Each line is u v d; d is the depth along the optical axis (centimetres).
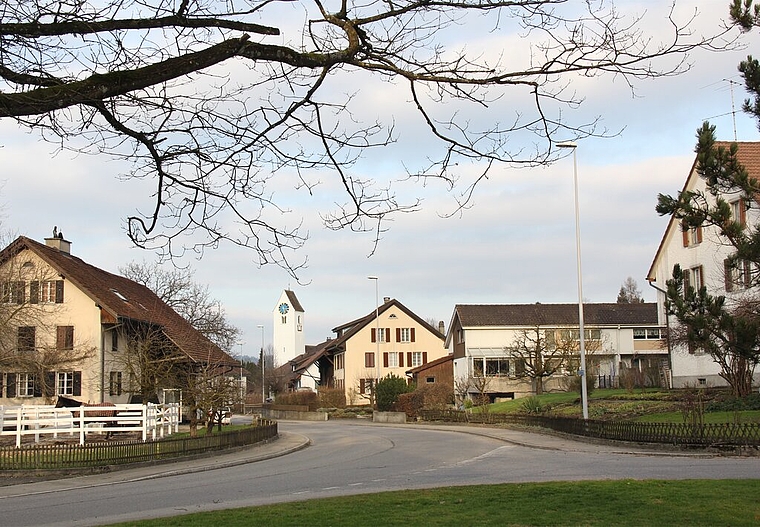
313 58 518
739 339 1936
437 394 5688
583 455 2370
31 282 4231
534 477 1750
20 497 1758
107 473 2230
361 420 6203
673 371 4222
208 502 1524
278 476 2053
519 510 1176
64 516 1404
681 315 2012
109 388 4447
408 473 1984
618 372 6444
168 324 5128
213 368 3534
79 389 4322
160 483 1984
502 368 6700
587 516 1102
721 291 3578
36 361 4047
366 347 8469
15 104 455
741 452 2217
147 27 491
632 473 1753
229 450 2936
